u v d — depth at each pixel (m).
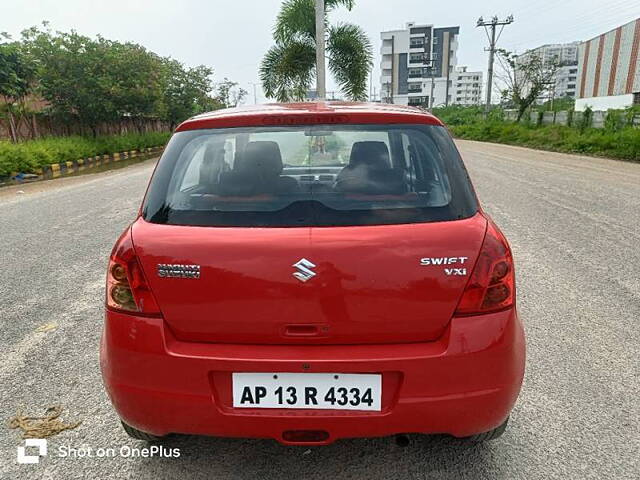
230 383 1.95
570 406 2.87
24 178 15.15
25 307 4.32
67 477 2.32
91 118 24.25
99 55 22.77
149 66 25.23
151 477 2.32
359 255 1.88
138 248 1.97
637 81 50.06
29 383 3.12
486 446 2.53
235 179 2.16
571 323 3.98
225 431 1.98
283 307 1.90
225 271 1.90
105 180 14.12
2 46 17.53
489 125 34.41
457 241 1.92
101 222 7.77
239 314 1.91
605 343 3.64
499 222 7.45
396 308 1.90
